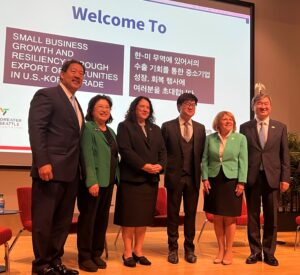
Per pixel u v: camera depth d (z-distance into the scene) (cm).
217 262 367
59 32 535
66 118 296
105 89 556
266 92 682
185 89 604
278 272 336
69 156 295
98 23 559
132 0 582
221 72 630
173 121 380
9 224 509
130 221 343
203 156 379
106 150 332
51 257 300
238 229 612
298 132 700
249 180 370
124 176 349
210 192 371
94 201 325
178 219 372
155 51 590
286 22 705
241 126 395
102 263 338
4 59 502
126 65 571
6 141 502
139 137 349
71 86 307
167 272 328
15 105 506
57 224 304
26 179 518
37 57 520
